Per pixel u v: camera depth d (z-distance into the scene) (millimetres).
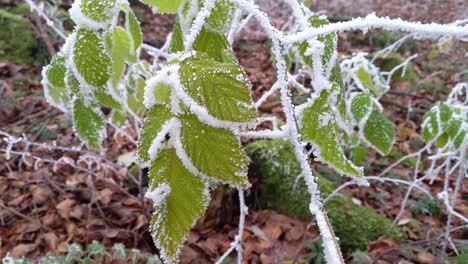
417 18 2189
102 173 1013
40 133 1181
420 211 984
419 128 1374
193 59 181
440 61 1811
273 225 900
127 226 889
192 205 174
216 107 173
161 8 271
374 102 536
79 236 858
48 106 1333
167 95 179
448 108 675
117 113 604
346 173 244
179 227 175
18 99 1371
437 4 2305
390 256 812
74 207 917
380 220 910
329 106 238
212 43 242
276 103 1339
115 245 763
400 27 206
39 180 987
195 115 173
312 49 238
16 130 1198
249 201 958
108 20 270
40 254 822
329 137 239
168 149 174
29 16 1641
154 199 172
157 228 178
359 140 671
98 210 916
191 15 260
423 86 1629
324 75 253
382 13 2305
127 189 976
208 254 836
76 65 267
